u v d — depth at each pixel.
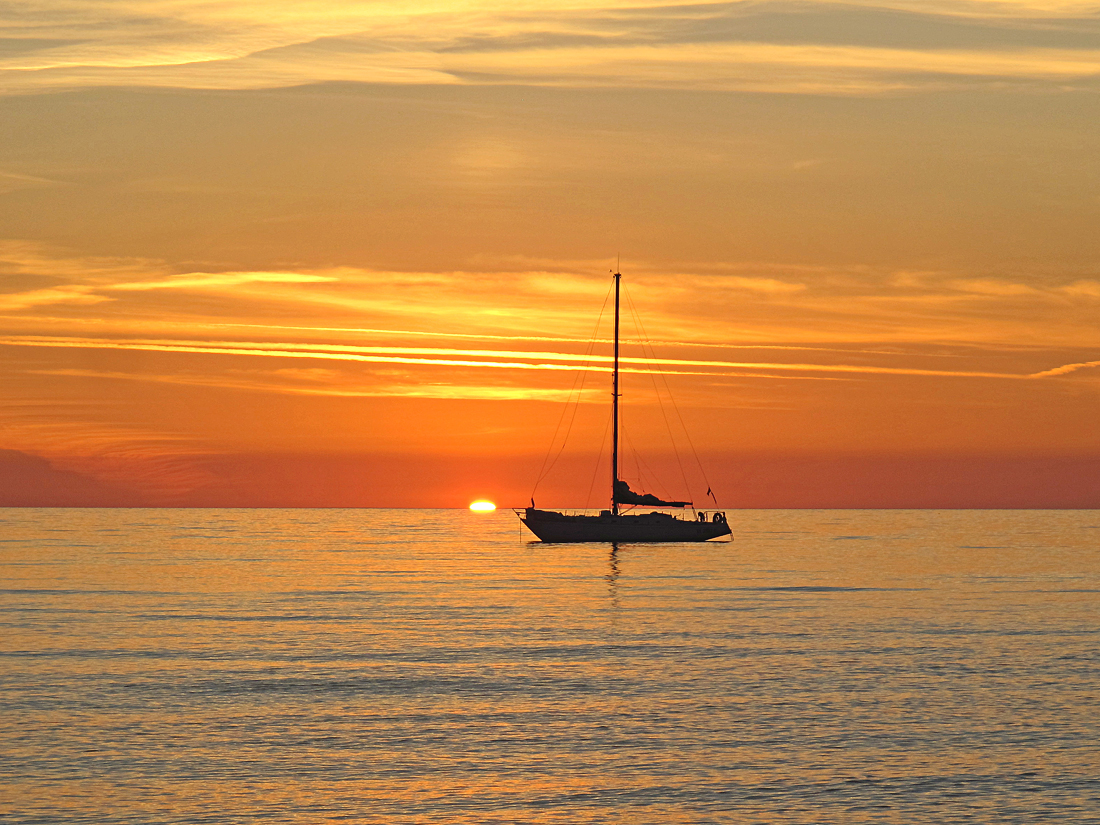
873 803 33.34
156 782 35.19
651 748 39.41
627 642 64.69
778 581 111.94
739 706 46.16
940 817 32.22
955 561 151.50
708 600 90.69
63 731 41.41
